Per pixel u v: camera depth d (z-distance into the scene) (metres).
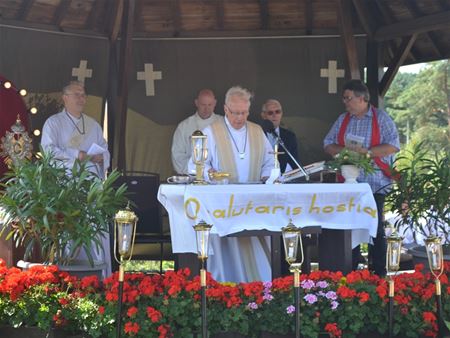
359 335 7.10
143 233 10.64
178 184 7.81
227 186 7.57
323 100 13.68
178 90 13.62
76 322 7.02
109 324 6.84
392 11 13.12
